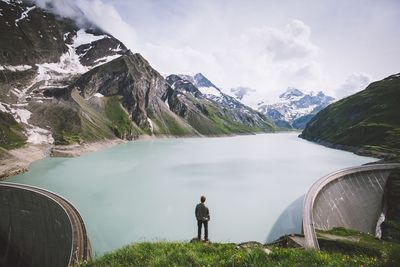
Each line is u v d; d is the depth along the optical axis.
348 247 36.19
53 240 50.19
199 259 14.07
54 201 51.62
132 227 54.28
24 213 58.78
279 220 58.84
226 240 50.53
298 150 182.38
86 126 178.38
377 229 68.81
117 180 88.38
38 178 89.81
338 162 130.00
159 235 51.25
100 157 134.75
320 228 47.84
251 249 14.34
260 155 153.62
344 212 65.44
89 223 55.53
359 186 77.62
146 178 91.56
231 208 65.12
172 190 78.19
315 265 12.16
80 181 86.31
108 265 14.59
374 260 12.56
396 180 80.06
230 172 103.19
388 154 140.12
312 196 55.81
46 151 132.62
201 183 86.25
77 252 34.69
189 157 140.88
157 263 13.83
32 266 55.50
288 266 12.18
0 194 62.31
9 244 60.12
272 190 79.62
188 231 53.06
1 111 141.88
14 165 101.44
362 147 163.38
